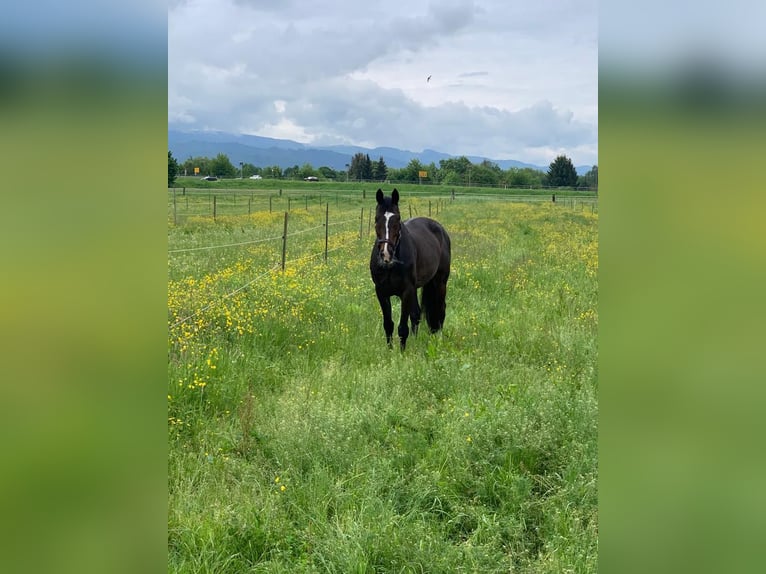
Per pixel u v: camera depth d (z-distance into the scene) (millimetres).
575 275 11500
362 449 3932
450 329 7371
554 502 3303
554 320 7395
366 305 8305
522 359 5910
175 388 4582
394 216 6555
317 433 3984
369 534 2959
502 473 3561
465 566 2766
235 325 6367
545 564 2752
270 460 3854
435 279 7707
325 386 5043
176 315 6355
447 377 5242
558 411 4223
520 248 15766
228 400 4746
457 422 4164
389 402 4688
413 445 4023
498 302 8961
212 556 2852
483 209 32125
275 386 5223
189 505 3229
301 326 6641
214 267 10227
